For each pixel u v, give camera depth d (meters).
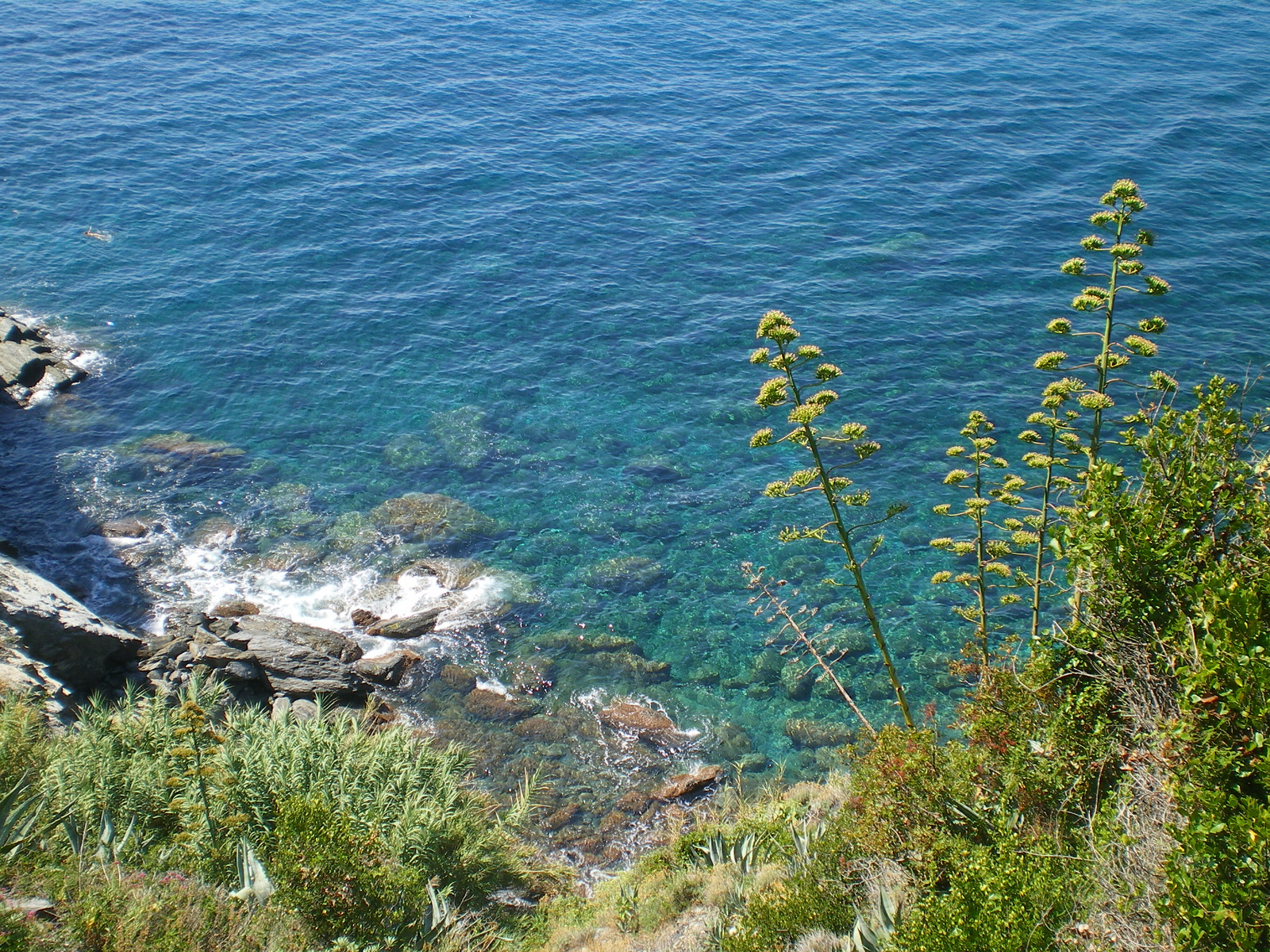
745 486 30.22
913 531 27.70
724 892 12.54
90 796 12.83
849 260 42.00
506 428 33.03
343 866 11.02
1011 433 31.17
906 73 62.06
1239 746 8.14
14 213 45.22
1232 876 7.14
